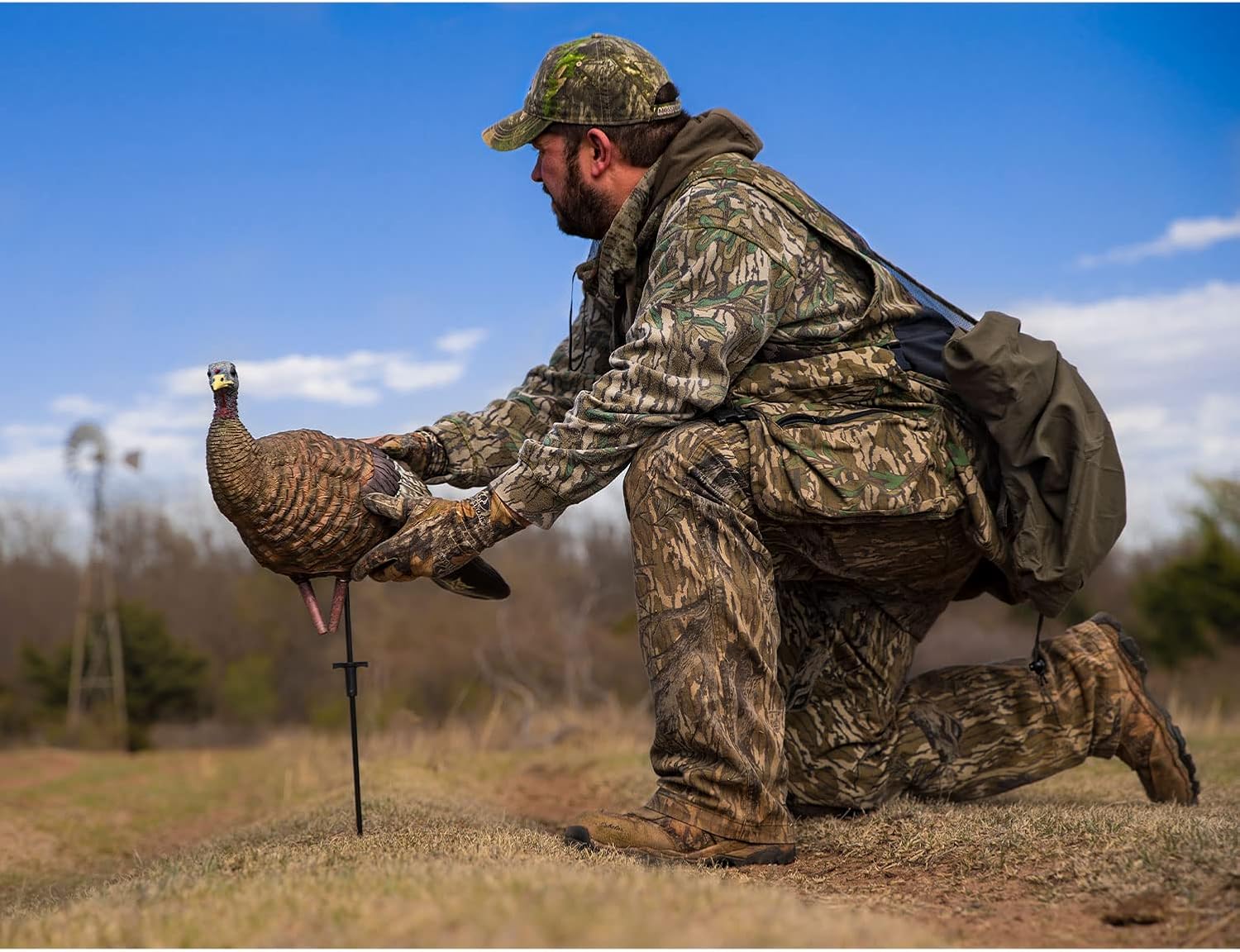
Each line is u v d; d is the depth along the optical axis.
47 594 24.19
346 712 15.67
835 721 3.28
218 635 21.09
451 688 16.06
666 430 2.76
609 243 3.09
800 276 2.90
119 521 24.52
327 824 3.25
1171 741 3.39
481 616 17.95
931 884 2.39
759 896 1.91
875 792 3.28
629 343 2.75
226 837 3.63
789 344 2.90
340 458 2.75
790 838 2.76
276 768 6.66
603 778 5.07
